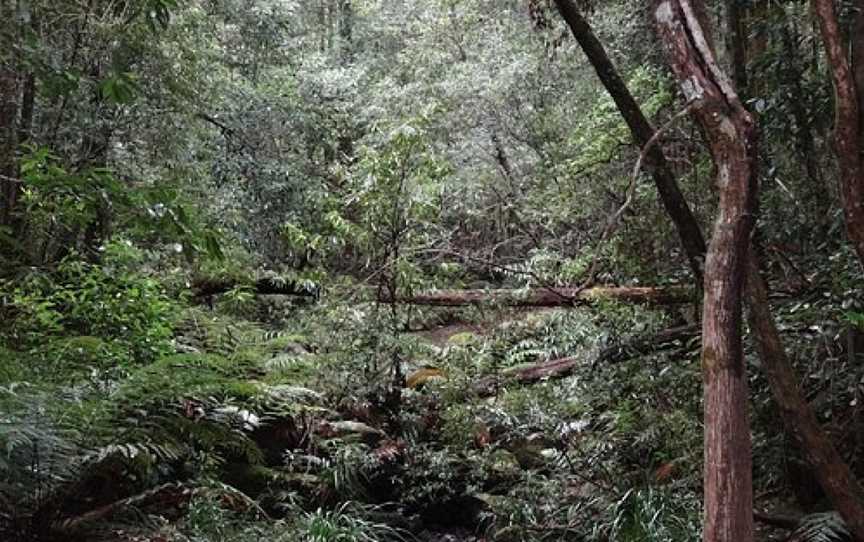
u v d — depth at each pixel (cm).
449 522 639
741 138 308
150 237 774
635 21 817
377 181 683
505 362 746
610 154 782
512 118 1199
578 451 586
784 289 529
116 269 665
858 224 386
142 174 765
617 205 787
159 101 755
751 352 471
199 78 838
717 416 292
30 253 644
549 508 557
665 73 766
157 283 683
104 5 667
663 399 567
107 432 465
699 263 450
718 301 299
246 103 1004
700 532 455
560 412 606
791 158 542
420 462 636
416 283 689
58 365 527
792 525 471
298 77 1233
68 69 502
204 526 470
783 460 486
